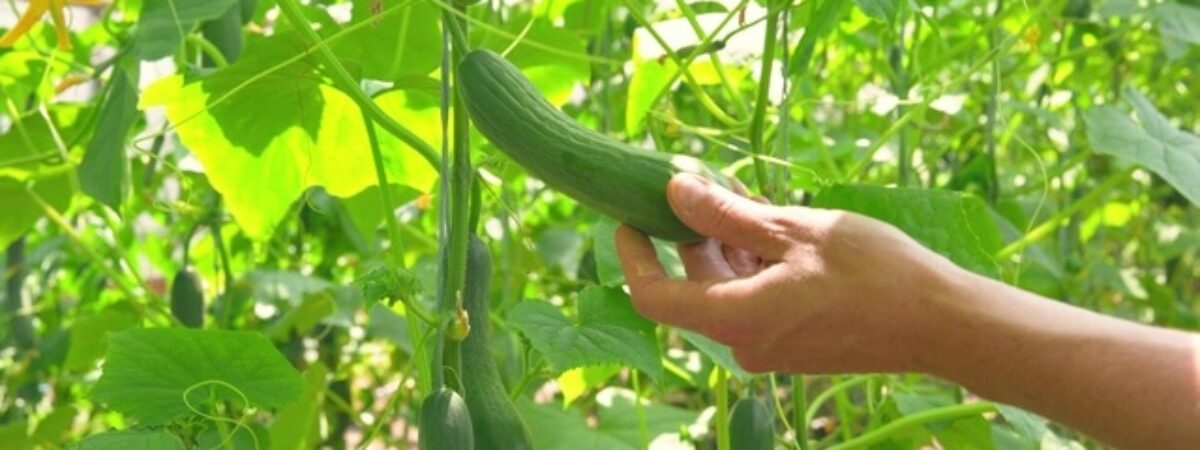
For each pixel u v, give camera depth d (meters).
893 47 1.78
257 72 1.25
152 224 2.49
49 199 1.69
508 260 1.84
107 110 1.34
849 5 1.70
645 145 2.12
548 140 0.95
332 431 2.07
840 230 0.91
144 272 2.55
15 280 1.95
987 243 1.53
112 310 1.83
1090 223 2.32
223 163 1.38
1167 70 2.35
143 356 1.06
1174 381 0.89
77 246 1.94
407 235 1.96
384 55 1.46
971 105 2.18
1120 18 1.98
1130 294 2.22
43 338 2.09
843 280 0.91
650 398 2.00
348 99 1.33
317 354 2.12
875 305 0.90
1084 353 0.90
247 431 1.23
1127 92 1.49
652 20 1.85
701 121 1.90
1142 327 0.92
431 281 1.74
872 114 2.17
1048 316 0.91
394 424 2.66
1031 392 0.91
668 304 0.96
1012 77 2.14
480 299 1.04
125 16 1.75
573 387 1.34
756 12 1.40
